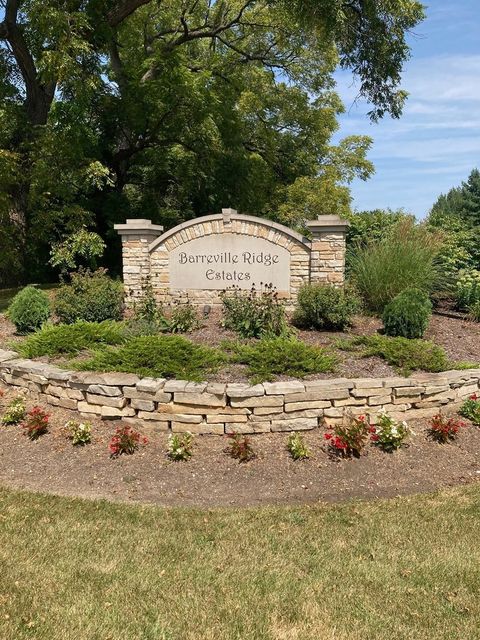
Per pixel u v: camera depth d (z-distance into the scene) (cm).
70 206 1448
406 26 1433
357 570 339
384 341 668
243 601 305
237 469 496
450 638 277
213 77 2002
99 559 350
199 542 375
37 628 278
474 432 571
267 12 1953
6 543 369
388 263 919
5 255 1430
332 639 275
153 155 1945
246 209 2061
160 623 285
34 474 498
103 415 577
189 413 550
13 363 664
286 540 378
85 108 1411
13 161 1289
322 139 2339
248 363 624
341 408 555
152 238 994
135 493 460
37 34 1353
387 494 461
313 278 909
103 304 842
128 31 1895
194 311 857
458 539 382
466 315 946
